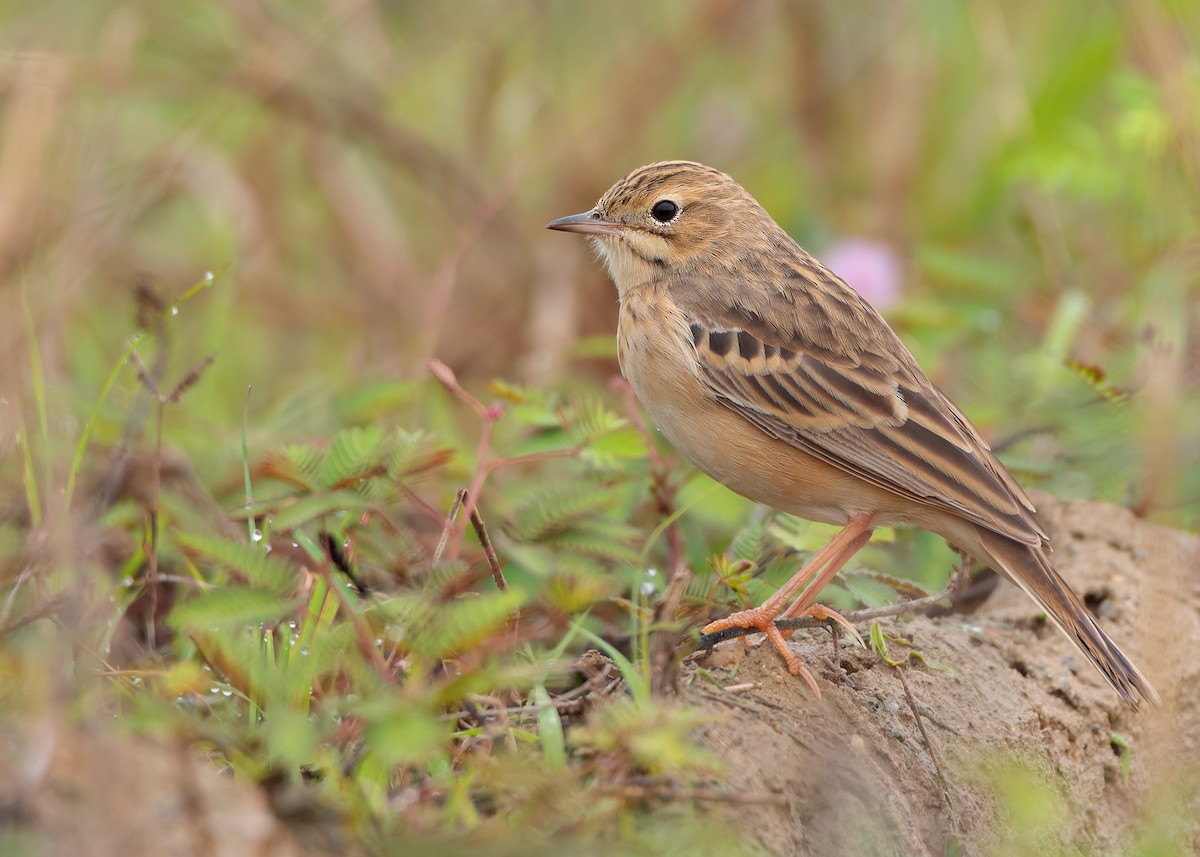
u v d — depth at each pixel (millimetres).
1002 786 9102
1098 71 18609
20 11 19734
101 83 17719
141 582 10164
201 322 17562
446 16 21031
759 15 21250
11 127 15320
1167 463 12453
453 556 10406
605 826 7320
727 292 11422
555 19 21391
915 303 16938
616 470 11742
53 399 12367
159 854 6508
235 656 8023
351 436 10227
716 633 9750
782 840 7965
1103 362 15477
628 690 8875
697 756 7324
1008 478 10750
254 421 14914
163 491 11445
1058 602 10125
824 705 9344
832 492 10859
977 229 20031
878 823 8555
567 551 10359
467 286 19094
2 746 6922
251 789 7039
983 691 10250
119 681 8508
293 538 9961
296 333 19000
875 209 20000
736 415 10938
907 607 10070
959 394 15719
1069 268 17734
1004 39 19781
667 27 21594
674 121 21375
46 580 9461
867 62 21297
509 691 8844
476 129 20422
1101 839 10164
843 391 10836
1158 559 11320
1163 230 16906
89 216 16250
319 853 6891
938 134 20547
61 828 6477
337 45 20156
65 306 15406
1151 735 10523
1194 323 15320
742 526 12367
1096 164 17672
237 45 20031
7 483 11312
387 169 21062
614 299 19484
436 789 7641
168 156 17812
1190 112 16562
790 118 21281
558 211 20109
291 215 20625
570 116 20812
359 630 8555
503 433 14781
